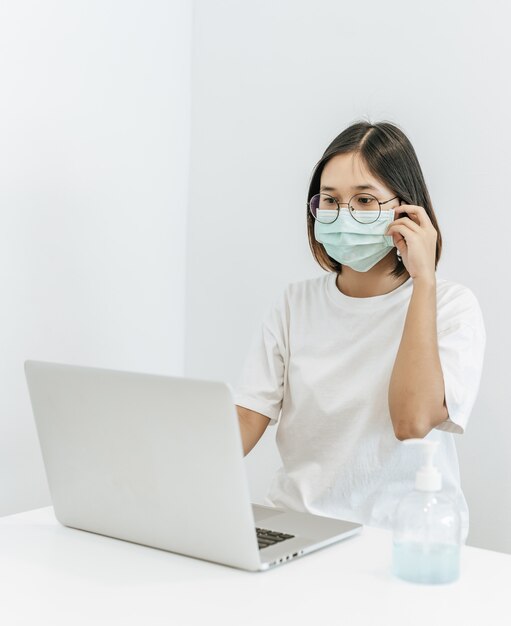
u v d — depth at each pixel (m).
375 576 1.07
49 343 2.07
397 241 1.56
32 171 2.00
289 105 2.27
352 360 1.63
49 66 2.02
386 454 1.58
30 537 1.23
